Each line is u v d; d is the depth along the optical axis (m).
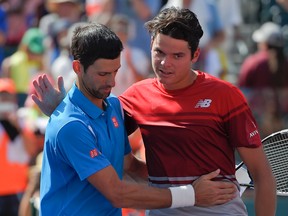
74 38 13.59
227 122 13.91
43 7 34.06
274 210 14.20
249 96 28.39
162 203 13.68
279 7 34.38
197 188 13.78
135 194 13.62
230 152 14.20
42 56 30.98
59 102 14.62
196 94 13.96
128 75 28.14
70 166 13.73
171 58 13.67
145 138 14.33
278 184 15.69
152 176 14.39
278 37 28.61
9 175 26.95
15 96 28.14
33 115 27.59
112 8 30.27
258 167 14.08
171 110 14.02
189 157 13.96
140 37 30.02
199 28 13.82
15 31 33.50
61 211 13.89
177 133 13.94
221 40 30.02
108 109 14.07
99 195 13.88
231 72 31.27
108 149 13.88
